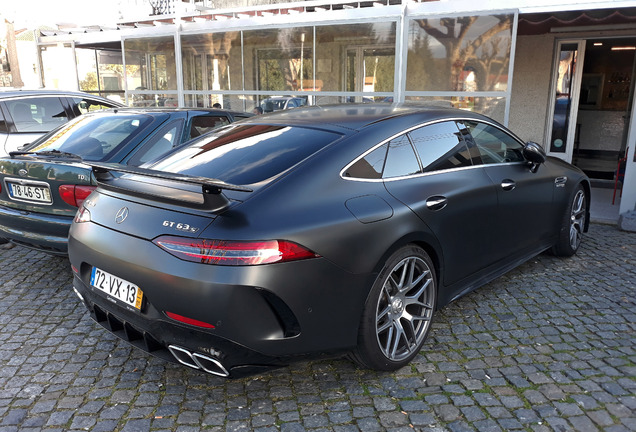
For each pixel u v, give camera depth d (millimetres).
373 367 2779
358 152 2789
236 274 2211
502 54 6305
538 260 4809
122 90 12656
